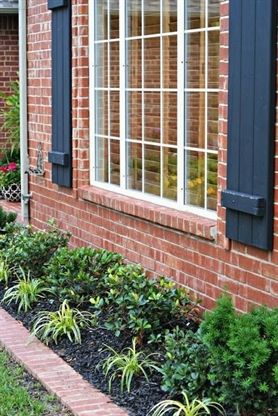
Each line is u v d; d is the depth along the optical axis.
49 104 9.92
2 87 16.56
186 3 7.12
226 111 6.38
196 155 7.17
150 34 7.78
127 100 8.27
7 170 15.41
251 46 5.91
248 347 4.78
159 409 5.24
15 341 6.93
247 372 4.82
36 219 10.59
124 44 8.21
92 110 8.99
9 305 7.96
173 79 7.46
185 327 6.64
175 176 7.50
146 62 7.87
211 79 6.88
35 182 10.56
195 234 6.88
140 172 8.15
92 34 8.86
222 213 6.51
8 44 16.50
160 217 7.41
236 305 6.38
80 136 9.08
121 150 8.41
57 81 9.47
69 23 9.05
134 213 7.88
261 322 4.98
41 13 10.02
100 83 8.82
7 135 16.30
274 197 5.81
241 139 6.09
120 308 6.47
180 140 7.32
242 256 6.27
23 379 6.19
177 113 7.39
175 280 7.32
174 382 5.38
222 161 6.46
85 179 9.12
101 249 8.19
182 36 7.18
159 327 6.46
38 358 6.48
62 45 9.25
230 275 6.45
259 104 5.85
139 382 5.83
